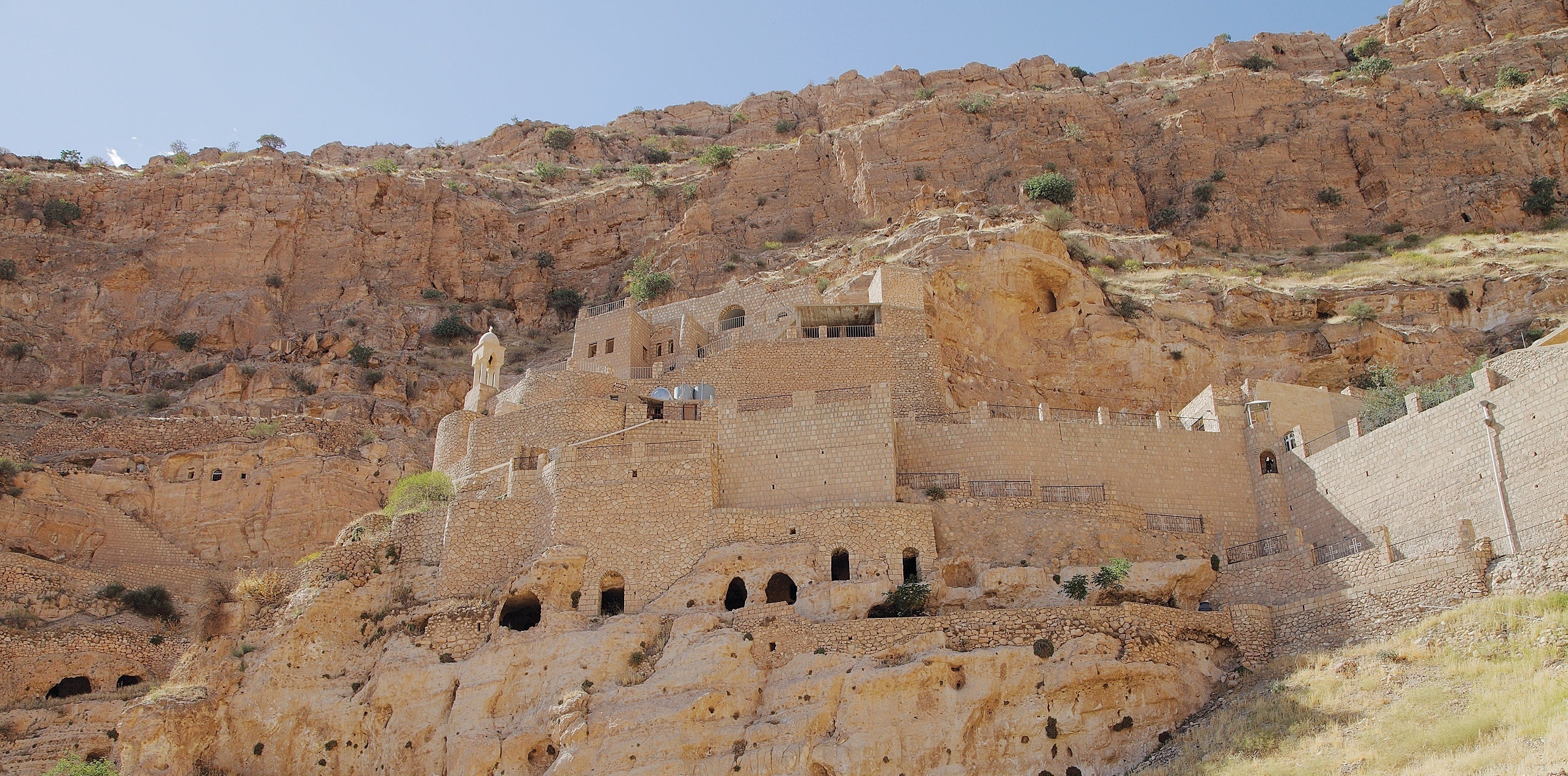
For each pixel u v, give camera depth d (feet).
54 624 181.57
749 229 359.46
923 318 212.64
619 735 133.08
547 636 147.33
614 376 201.46
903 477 171.01
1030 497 164.96
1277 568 148.66
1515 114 361.51
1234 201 352.49
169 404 275.80
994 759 131.23
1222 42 451.94
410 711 146.00
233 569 213.66
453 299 352.90
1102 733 132.98
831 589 146.92
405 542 170.09
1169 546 161.38
